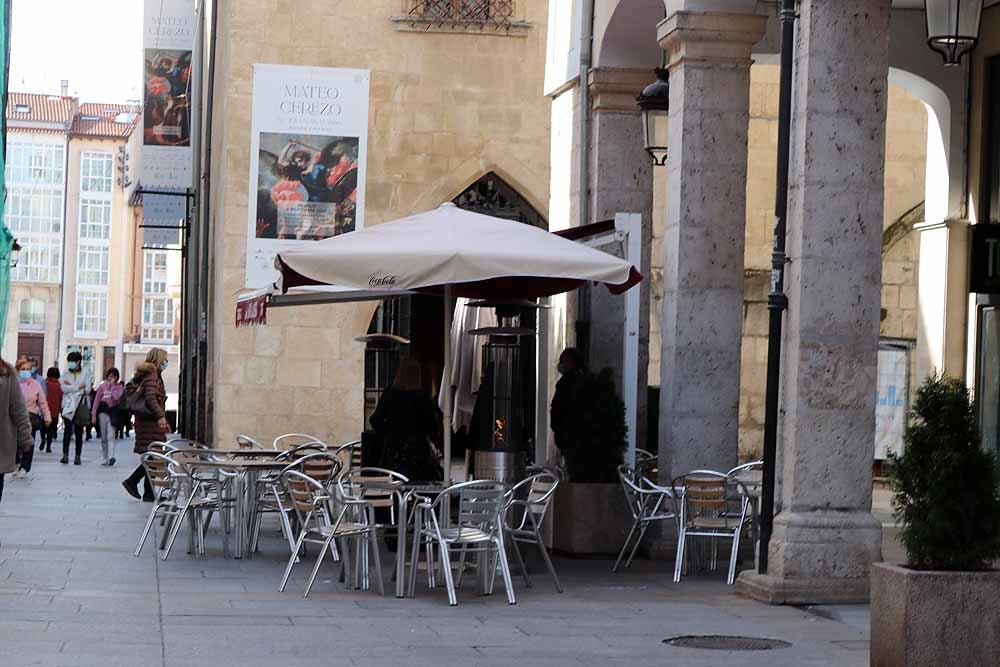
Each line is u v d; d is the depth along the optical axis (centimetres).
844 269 1406
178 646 1116
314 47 2922
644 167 2080
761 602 1402
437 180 2988
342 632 1205
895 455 1036
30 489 2659
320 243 1475
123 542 1842
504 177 3011
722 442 1694
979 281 2011
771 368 1426
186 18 3816
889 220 3119
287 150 2861
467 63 2992
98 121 11775
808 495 1400
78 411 3500
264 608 1330
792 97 1437
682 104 1678
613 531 1797
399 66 2962
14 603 1303
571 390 1858
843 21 1411
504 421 1747
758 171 3123
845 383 1405
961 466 1002
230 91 2900
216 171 3312
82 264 11575
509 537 1563
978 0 1648
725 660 1105
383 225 1502
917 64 2089
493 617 1308
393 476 1523
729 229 1689
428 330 3731
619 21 2002
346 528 1441
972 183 2073
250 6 2900
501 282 1698
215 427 2972
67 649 1084
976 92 2072
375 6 2947
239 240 2898
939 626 991
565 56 2186
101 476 3100
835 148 1407
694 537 1673
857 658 1119
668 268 1720
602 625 1269
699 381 1691
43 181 11650
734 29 1673
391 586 1505
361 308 2917
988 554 1005
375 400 2262
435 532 1416
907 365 3078
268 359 2894
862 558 1394
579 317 2109
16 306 11612
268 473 1811
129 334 11525
